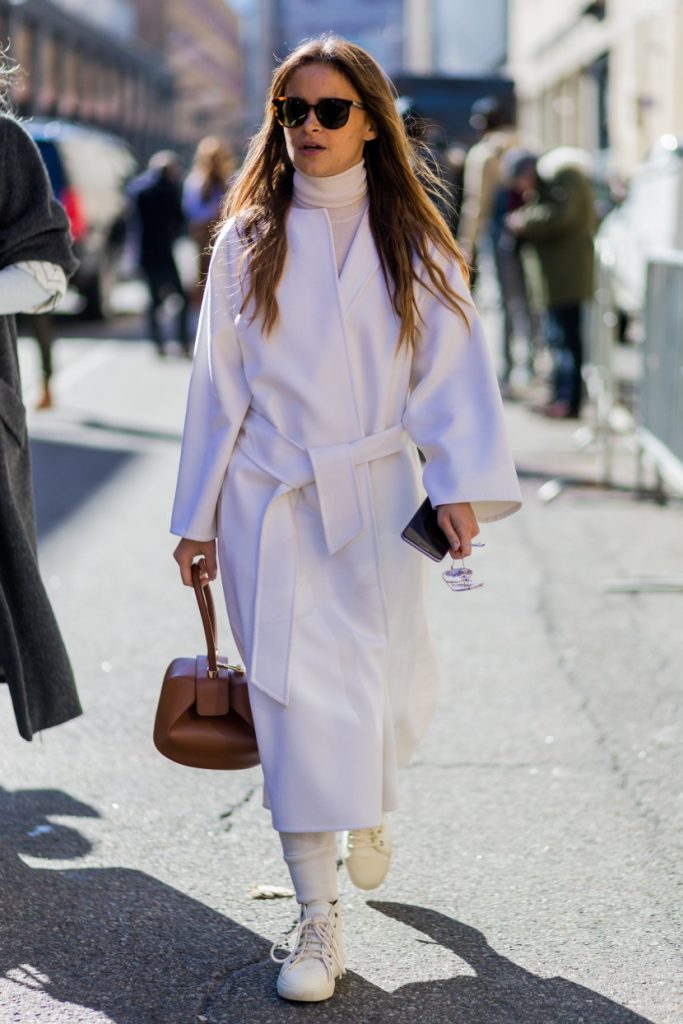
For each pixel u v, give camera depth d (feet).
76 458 48.03
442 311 15.40
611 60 118.83
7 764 21.90
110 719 23.88
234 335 15.43
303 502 15.47
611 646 28.04
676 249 64.75
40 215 18.22
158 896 17.72
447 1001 15.25
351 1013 15.01
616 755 22.39
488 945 16.53
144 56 320.70
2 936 16.63
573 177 52.16
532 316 63.72
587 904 17.54
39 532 37.42
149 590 31.91
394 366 15.40
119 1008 15.07
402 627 15.85
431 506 15.25
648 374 39.22
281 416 15.40
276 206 15.37
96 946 16.43
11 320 18.86
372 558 15.40
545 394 61.72
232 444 15.60
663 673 26.35
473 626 29.50
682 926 16.94
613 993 15.40
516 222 52.60
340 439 15.38
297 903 17.46
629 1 109.91
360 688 15.23
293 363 15.24
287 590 15.25
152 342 80.28
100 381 67.82
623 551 35.78
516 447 49.57
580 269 53.01
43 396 58.49
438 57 143.23
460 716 24.16
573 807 20.45
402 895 17.85
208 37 500.33
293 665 15.17
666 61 96.48
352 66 14.96
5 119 18.22
